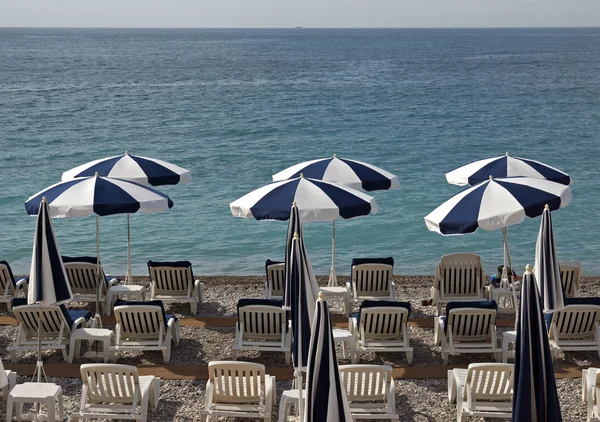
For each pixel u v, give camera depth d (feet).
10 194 88.63
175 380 35.55
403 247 68.39
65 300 30.89
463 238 70.44
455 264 44.14
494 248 67.92
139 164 47.93
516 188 37.55
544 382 24.76
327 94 236.02
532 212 36.24
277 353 39.14
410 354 36.94
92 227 74.18
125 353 38.75
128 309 36.81
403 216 77.36
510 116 171.83
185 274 44.96
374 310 36.45
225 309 46.62
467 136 140.05
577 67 382.42
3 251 67.10
